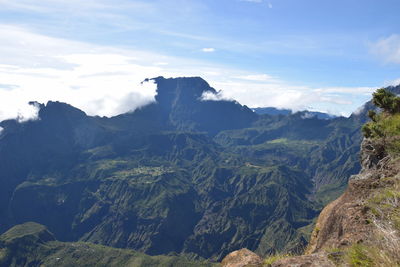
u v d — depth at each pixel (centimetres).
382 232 546
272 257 710
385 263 475
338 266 544
